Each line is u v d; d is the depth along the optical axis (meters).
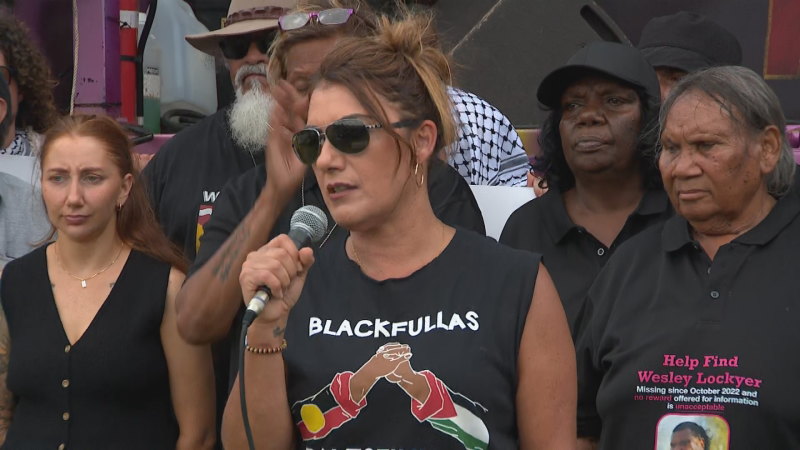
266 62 5.84
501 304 3.62
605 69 5.35
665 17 6.72
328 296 3.72
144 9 8.40
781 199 4.60
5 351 4.96
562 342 3.66
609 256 5.38
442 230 3.80
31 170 5.92
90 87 7.56
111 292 4.92
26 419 4.83
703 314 4.41
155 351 4.89
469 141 5.96
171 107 8.46
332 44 4.53
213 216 4.81
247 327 3.29
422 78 3.69
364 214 3.59
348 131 3.54
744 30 8.10
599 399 4.56
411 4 7.62
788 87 8.02
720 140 4.45
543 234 5.52
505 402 3.57
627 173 5.48
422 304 3.64
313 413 3.59
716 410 4.27
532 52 8.02
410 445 3.50
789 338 4.26
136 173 5.14
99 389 4.79
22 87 6.83
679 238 4.61
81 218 4.92
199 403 4.94
